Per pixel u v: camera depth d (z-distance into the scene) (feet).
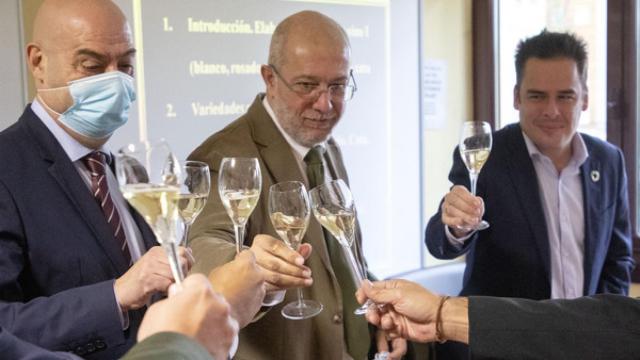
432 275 10.84
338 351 5.40
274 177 5.60
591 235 6.73
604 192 6.88
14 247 4.35
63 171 4.74
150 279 4.11
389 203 11.60
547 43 6.66
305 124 5.77
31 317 4.09
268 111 5.94
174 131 9.01
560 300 4.07
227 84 9.49
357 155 11.09
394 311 4.34
